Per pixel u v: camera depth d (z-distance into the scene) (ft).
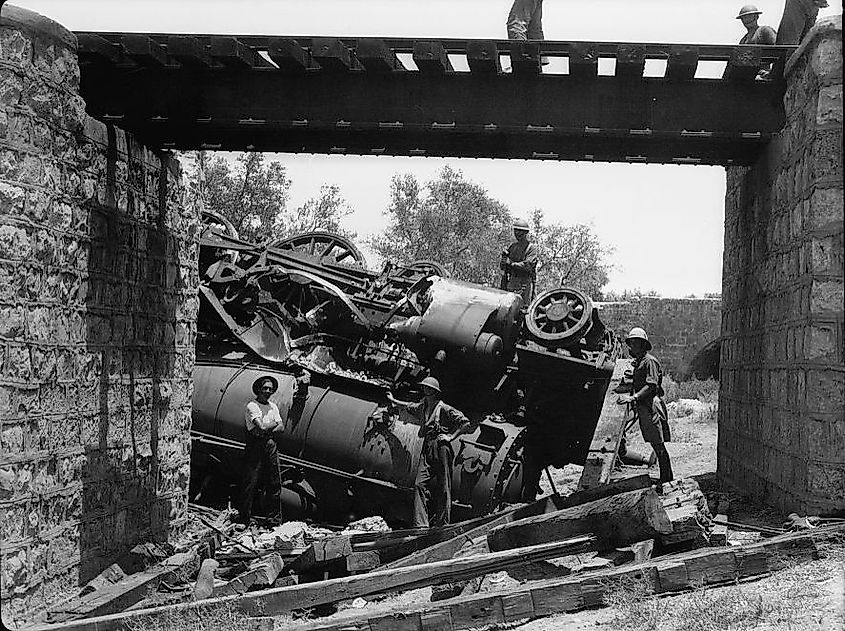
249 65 32.12
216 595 29.35
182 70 32.45
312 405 45.21
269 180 100.53
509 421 46.68
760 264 39.22
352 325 48.34
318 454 44.68
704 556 24.26
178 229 38.78
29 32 26.76
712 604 21.72
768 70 37.11
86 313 30.37
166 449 37.63
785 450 34.65
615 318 129.90
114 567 31.09
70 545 29.22
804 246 32.27
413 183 130.52
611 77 33.32
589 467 44.32
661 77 33.63
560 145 36.47
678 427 85.15
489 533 27.99
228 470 46.21
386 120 32.81
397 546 31.78
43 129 27.37
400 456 43.62
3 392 25.53
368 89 32.83
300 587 24.57
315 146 35.86
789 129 33.81
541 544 26.58
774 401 36.60
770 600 22.21
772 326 37.06
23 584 26.14
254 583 29.63
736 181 45.19
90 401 30.68
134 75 32.42
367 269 53.06
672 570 23.97
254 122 32.58
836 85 30.83
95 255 30.99
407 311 47.98
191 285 40.45
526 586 23.91
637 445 73.10
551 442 48.98
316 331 48.62
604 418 47.09
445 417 43.01
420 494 42.80
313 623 22.66
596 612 23.17
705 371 128.47
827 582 23.08
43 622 25.98
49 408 27.91
